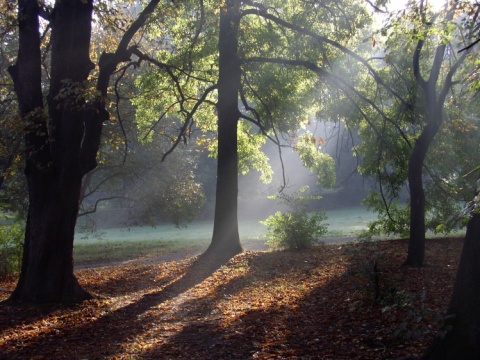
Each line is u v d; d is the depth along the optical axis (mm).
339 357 7699
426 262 14516
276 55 18781
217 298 12977
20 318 11156
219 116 19016
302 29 15539
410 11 8859
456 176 18453
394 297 9695
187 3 17391
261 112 21156
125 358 8352
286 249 19188
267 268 16219
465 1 9242
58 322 10867
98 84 12898
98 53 20812
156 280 16250
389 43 10016
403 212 19844
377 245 18000
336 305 10859
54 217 12578
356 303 10516
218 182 19125
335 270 14734
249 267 16500
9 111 19062
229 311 11477
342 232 29766
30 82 12539
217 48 18641
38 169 12367
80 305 12438
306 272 15086
